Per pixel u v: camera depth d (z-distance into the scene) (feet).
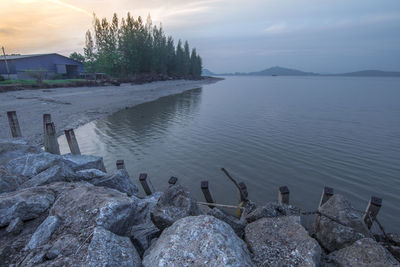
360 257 17.80
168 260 14.48
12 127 46.83
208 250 14.66
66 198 19.95
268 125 108.17
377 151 72.95
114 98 168.04
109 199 18.95
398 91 333.01
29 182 26.45
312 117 129.70
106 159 61.00
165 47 426.10
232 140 81.97
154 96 201.77
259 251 18.16
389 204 43.91
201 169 56.59
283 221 21.24
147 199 31.60
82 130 86.28
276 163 61.72
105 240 15.30
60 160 33.12
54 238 16.44
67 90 188.75
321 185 50.39
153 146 72.49
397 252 21.89
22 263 14.53
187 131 93.25
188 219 18.26
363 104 186.09
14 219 18.75
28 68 239.30
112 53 321.11
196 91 289.94
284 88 393.29
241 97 233.35
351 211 22.31
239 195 34.55
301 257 16.75
